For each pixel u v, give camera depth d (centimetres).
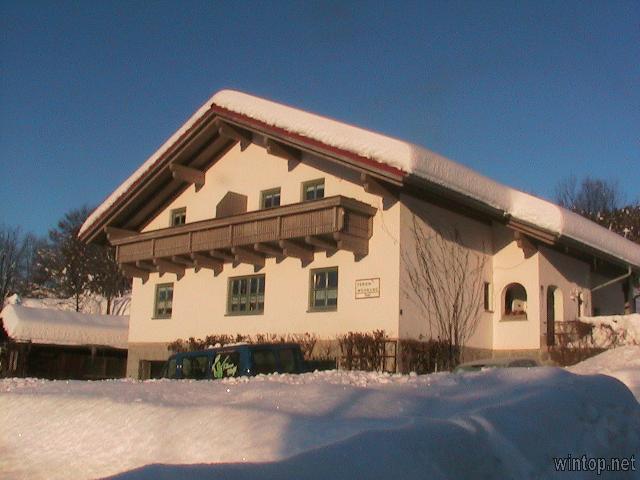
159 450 609
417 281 2044
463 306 2173
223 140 2448
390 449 456
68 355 3306
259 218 2153
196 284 2530
